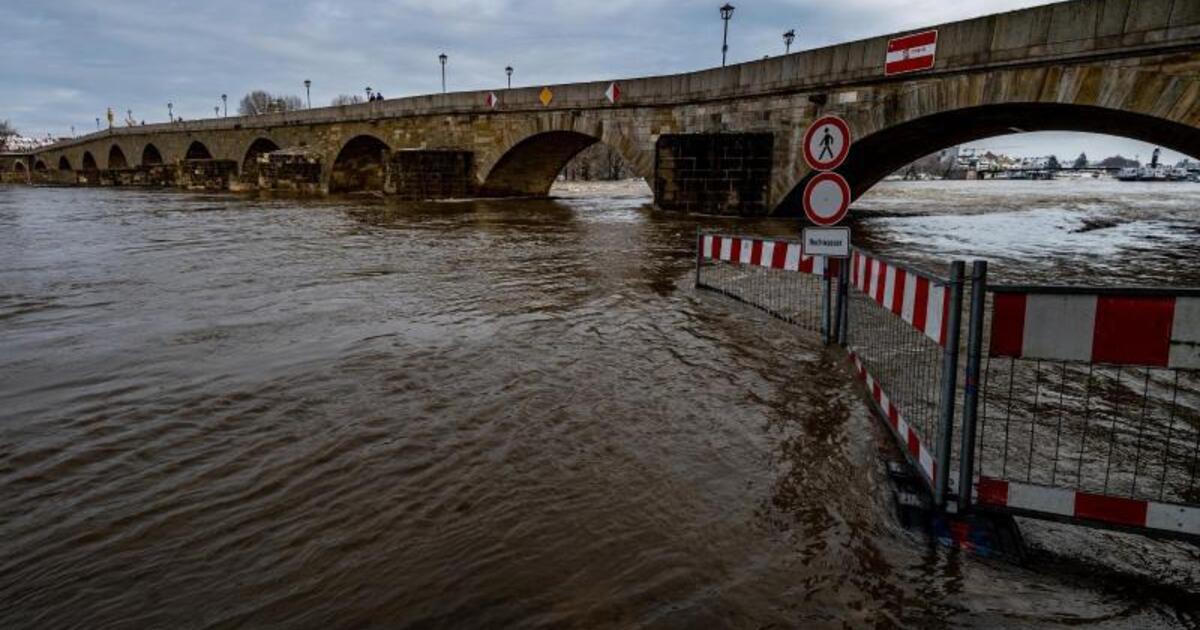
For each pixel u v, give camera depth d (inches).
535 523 142.1
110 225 914.7
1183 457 177.6
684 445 183.6
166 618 112.8
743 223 935.7
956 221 1037.2
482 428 195.8
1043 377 248.4
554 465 170.7
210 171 2357.3
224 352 279.7
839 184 275.4
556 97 1384.1
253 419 203.9
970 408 134.1
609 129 1285.7
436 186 1582.2
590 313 357.1
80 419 205.0
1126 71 577.3
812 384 237.1
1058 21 623.8
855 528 140.2
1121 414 210.4
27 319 345.1
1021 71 663.1
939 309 150.3
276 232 811.4
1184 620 111.4
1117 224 968.9
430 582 121.3
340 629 109.0
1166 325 118.3
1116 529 126.2
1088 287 123.7
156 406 215.8
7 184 3513.8
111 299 398.0
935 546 133.6
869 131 856.9
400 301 388.8
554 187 2918.3
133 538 138.1
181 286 440.5
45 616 113.8
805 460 173.8
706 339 301.6
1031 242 724.0
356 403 217.5
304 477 164.9
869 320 340.8
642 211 1196.5
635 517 144.6
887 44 807.7
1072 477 163.6
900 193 2288.4
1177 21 537.6
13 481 164.4
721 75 1071.0
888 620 110.9
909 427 166.9
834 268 297.6
